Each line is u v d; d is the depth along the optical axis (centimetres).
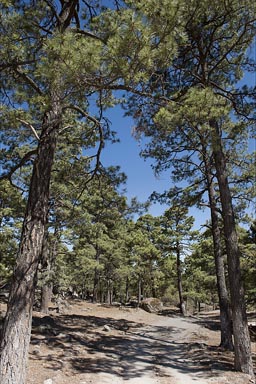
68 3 754
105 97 677
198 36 983
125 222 1125
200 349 1125
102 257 3005
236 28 934
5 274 1449
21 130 886
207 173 1206
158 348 1177
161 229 3036
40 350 873
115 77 566
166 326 1944
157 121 684
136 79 566
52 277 1736
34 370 696
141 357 978
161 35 550
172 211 1495
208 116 686
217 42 1044
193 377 751
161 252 3061
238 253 905
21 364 527
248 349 813
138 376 750
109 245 2714
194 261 2986
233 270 885
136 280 3828
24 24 634
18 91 718
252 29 916
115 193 996
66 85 552
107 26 568
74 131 966
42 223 622
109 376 727
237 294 864
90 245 2744
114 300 5353
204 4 763
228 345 1133
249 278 1568
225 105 782
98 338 1247
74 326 1459
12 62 652
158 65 599
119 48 511
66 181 1015
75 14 784
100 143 827
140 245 3061
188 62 1059
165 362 923
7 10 619
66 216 1442
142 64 550
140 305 3017
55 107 676
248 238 1692
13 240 1505
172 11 529
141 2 516
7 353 523
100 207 1096
